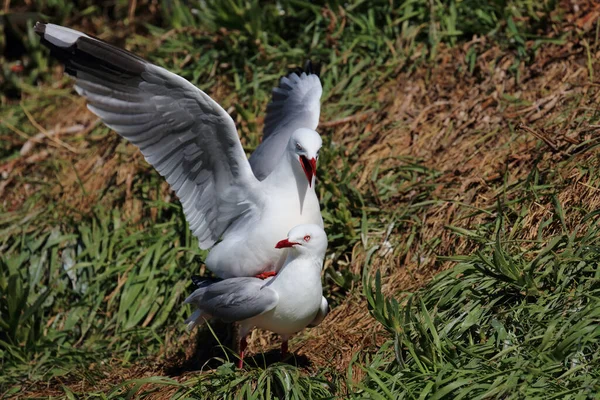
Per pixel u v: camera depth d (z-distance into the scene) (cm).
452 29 1243
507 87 1145
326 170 1101
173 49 1394
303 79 1098
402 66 1245
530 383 692
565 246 843
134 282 1095
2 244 1201
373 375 738
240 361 850
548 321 751
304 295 802
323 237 801
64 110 1452
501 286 813
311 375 816
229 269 900
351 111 1218
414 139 1138
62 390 949
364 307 941
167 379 826
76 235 1182
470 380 702
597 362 696
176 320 1047
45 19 1588
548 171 952
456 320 798
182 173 913
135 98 879
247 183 891
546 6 1189
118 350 1039
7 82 1538
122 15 1602
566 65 1127
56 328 1108
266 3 1414
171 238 1123
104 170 1273
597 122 982
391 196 1071
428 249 973
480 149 1064
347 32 1309
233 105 1261
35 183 1310
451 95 1175
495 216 944
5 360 1037
